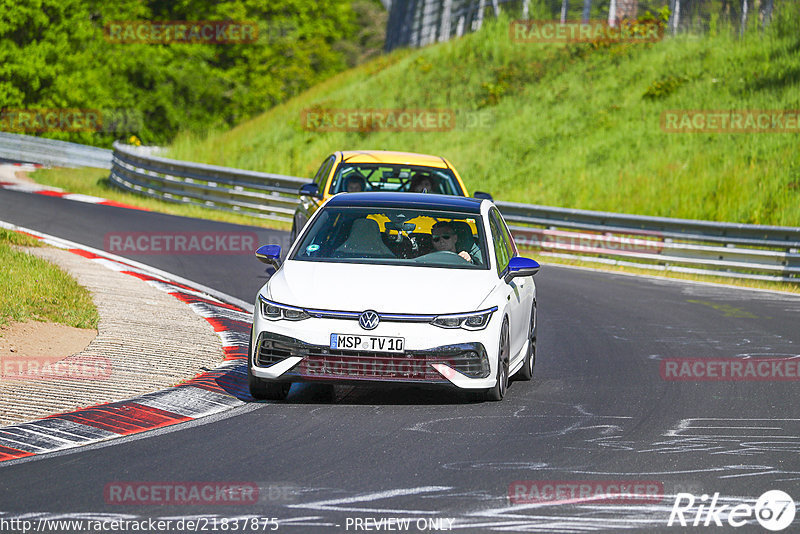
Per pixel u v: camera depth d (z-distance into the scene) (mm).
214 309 45281
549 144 114625
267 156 129125
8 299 38500
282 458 23359
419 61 145875
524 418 28219
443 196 35219
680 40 127500
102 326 38406
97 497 20062
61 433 24984
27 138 158125
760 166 96938
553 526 18891
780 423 28750
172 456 23328
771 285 69750
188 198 100562
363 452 24031
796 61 112188
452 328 28391
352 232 32125
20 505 19453
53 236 66875
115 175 118000
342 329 28031
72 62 186750
